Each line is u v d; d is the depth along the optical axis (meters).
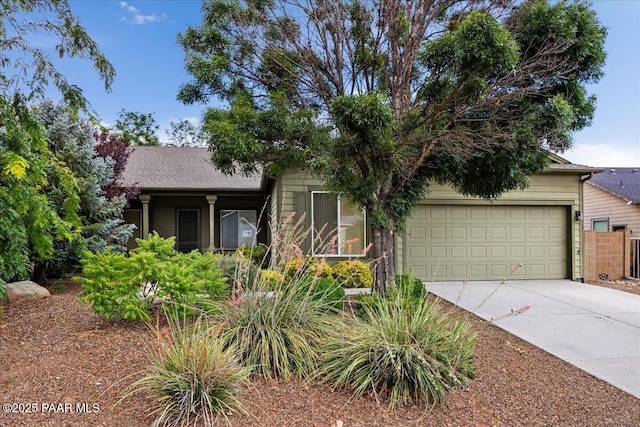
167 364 3.06
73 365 3.53
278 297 3.88
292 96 6.10
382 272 5.75
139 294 4.68
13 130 5.34
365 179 5.43
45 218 6.01
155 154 14.30
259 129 5.30
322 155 5.03
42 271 7.98
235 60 6.19
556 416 3.12
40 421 2.70
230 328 3.70
